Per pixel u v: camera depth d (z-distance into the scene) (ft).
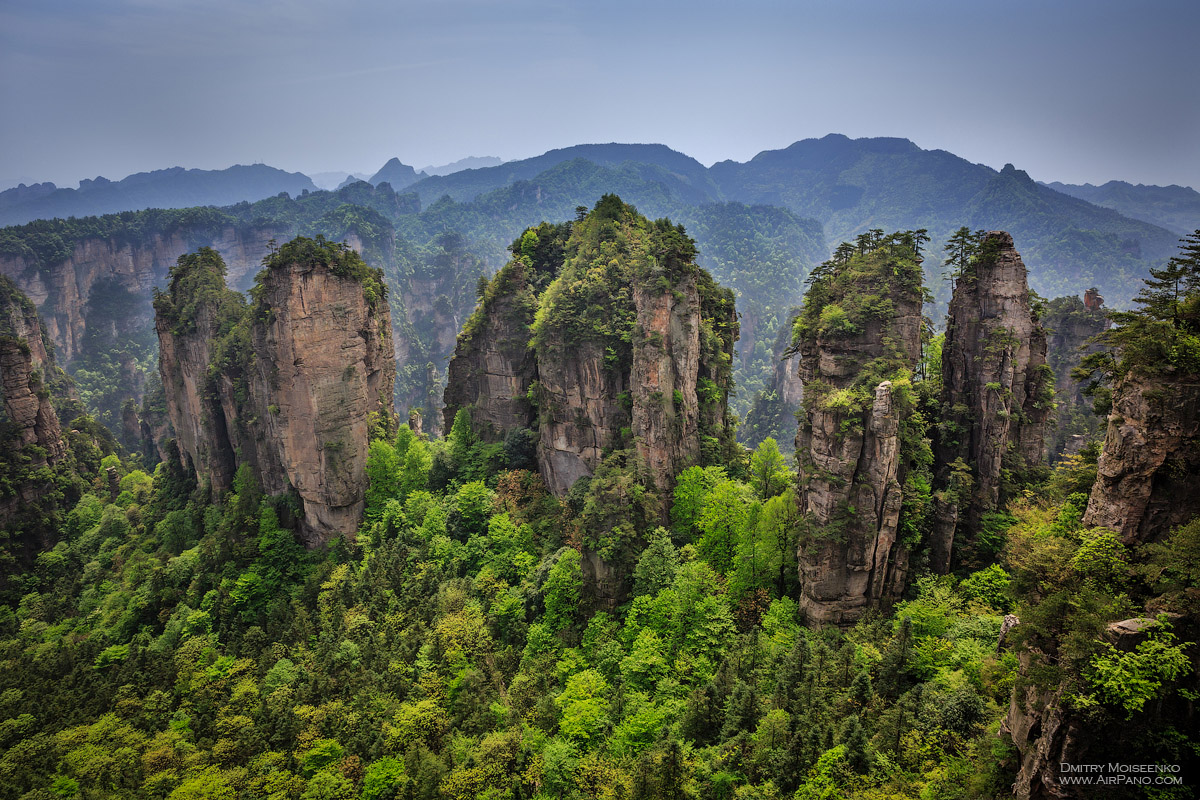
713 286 347.36
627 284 318.45
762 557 241.55
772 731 171.32
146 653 296.71
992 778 126.72
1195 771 106.52
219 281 441.68
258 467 377.91
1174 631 111.34
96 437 571.28
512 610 269.64
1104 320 499.92
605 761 190.80
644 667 215.92
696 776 172.24
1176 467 126.11
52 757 249.75
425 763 209.46
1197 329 135.64
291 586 334.24
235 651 295.69
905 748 154.61
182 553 381.81
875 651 190.19
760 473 290.97
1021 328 237.86
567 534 290.97
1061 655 115.65
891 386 210.38
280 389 341.82
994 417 234.99
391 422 393.29
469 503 330.34
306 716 244.01
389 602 296.51
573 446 327.67
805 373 260.01
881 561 216.13
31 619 374.43
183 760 238.27
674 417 292.61
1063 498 168.14
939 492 229.66
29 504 433.89
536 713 217.15
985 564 226.17
